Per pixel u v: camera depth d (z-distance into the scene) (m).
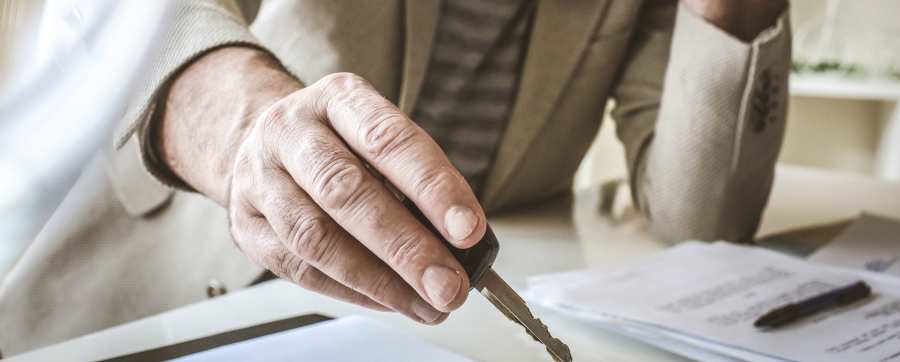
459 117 0.90
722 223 0.72
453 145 0.90
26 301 0.86
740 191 0.72
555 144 0.91
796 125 2.44
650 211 0.76
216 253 0.82
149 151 0.49
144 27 0.18
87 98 0.17
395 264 0.33
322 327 0.45
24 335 0.86
